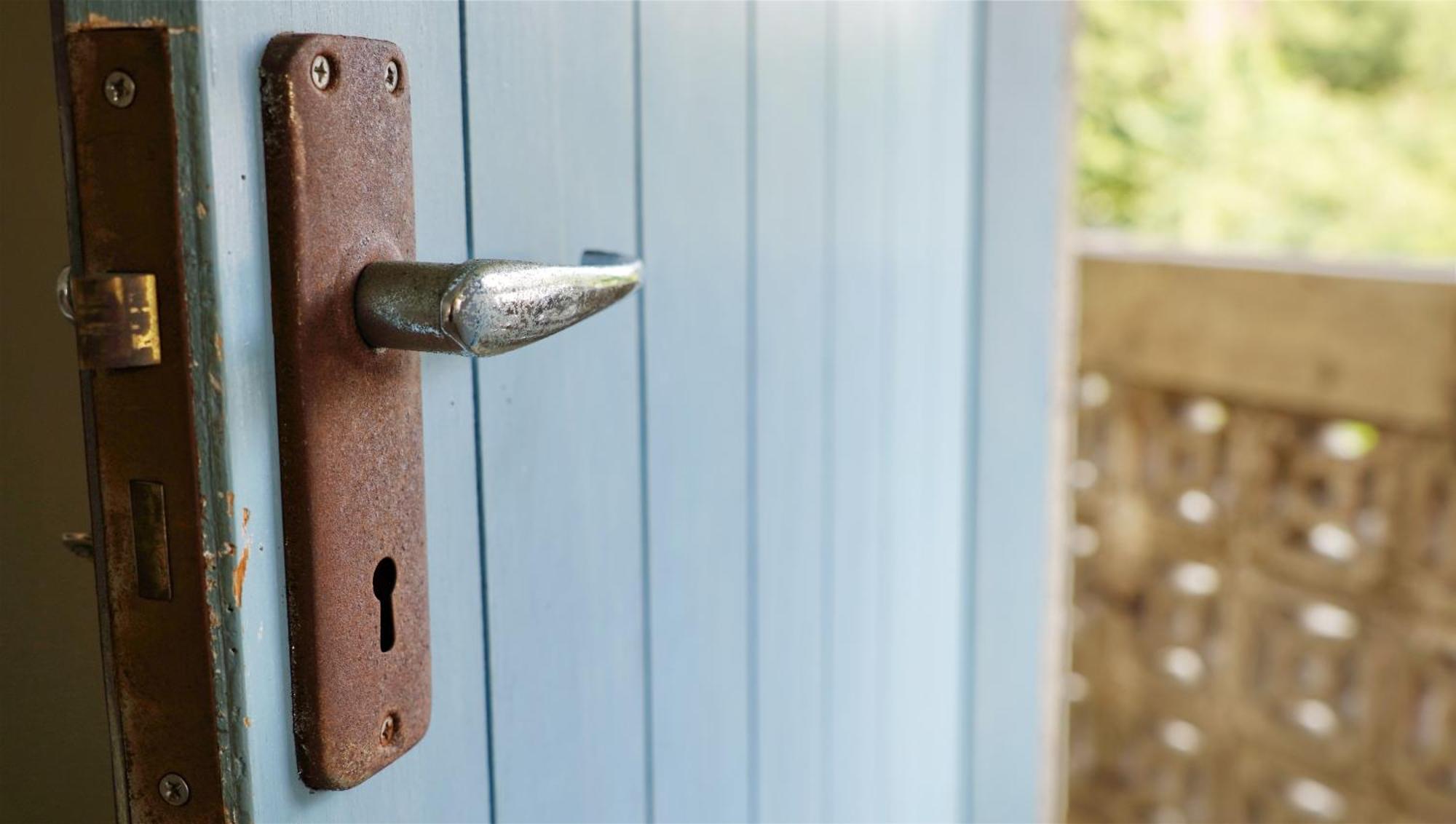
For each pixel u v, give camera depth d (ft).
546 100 1.66
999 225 3.84
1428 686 6.50
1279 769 7.26
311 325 1.32
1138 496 7.82
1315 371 6.63
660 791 2.04
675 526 2.02
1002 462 4.05
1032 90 3.87
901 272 3.11
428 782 1.54
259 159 1.30
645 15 1.85
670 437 1.99
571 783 1.81
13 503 1.53
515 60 1.61
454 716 1.58
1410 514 6.47
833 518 2.78
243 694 1.31
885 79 2.85
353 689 1.39
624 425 1.88
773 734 2.52
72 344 1.50
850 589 2.93
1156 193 22.61
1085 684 8.30
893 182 2.98
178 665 1.31
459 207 1.53
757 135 2.19
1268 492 7.14
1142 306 7.54
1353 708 6.88
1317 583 6.94
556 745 1.77
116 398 1.29
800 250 2.44
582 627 1.81
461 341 1.33
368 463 1.40
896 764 3.43
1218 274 7.06
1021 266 3.96
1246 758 7.43
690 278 2.00
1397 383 6.31
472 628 1.60
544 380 1.70
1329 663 6.95
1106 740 8.23
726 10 2.03
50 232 1.49
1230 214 22.45
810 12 2.38
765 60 2.20
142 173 1.26
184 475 1.28
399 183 1.42
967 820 4.22
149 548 1.30
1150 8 22.22
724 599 2.23
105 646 1.32
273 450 1.32
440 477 1.54
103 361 1.26
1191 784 7.78
